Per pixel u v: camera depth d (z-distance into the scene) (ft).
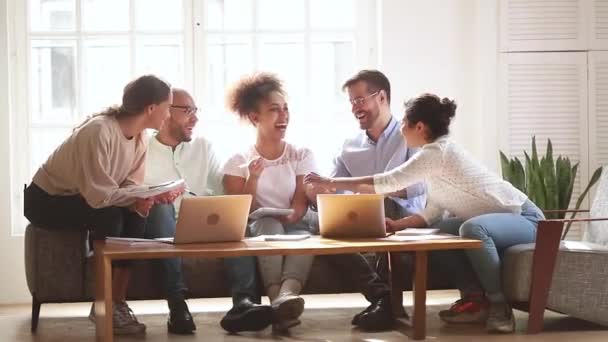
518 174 16.39
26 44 17.07
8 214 16.80
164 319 14.33
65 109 17.30
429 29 17.25
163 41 17.31
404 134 13.14
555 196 16.15
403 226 13.33
